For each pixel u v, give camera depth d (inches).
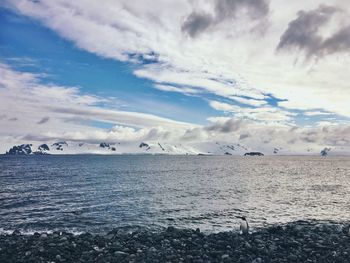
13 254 987.9
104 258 940.6
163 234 1240.8
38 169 5944.9
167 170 6136.8
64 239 1157.1
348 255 992.2
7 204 2073.1
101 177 4205.2
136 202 2202.3
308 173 5649.6
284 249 1067.3
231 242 1145.4
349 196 2642.7
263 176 4808.1
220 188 3090.6
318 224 1606.8
